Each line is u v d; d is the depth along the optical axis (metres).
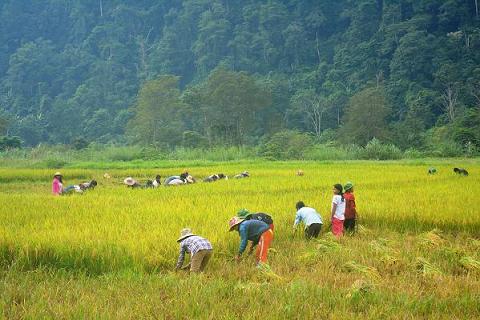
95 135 117.62
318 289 7.31
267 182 23.14
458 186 20.05
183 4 156.75
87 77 148.12
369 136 73.62
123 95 136.62
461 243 11.61
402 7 124.56
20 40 167.50
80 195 18.44
